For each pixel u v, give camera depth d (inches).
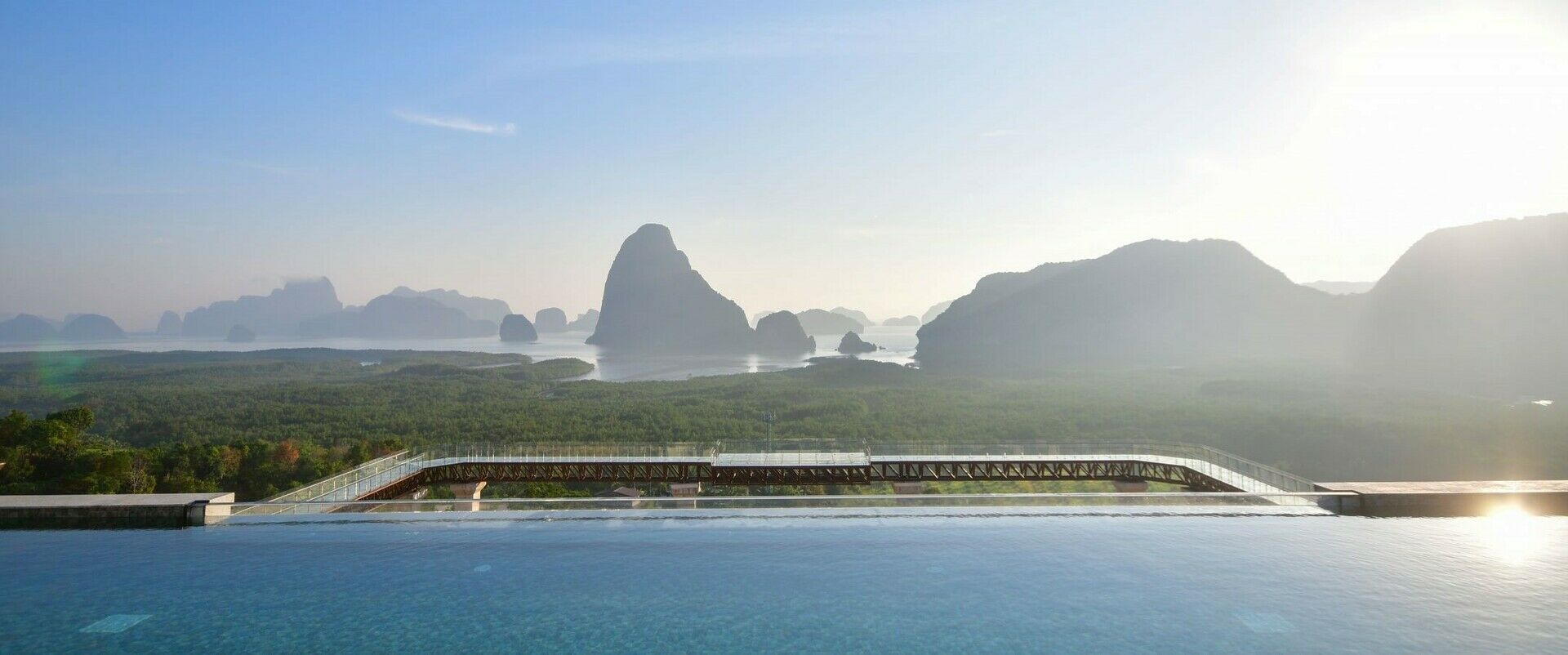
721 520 675.4
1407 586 525.3
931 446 1429.6
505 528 655.8
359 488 1065.5
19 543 616.4
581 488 1915.6
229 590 520.4
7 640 442.6
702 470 1392.7
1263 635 450.3
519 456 1413.6
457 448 1422.2
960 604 498.9
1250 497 693.9
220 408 4808.1
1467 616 474.3
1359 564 568.7
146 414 4515.3
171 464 2124.8
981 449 1408.7
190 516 662.5
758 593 516.4
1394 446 3093.0
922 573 554.9
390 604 497.0
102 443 2432.3
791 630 459.8
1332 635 450.9
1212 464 1184.2
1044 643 441.1
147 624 466.0
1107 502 698.2
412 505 673.6
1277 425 3376.0
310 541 621.6
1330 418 3430.1
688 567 565.9
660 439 3454.7
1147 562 576.4
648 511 679.7
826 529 656.4
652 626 466.3
